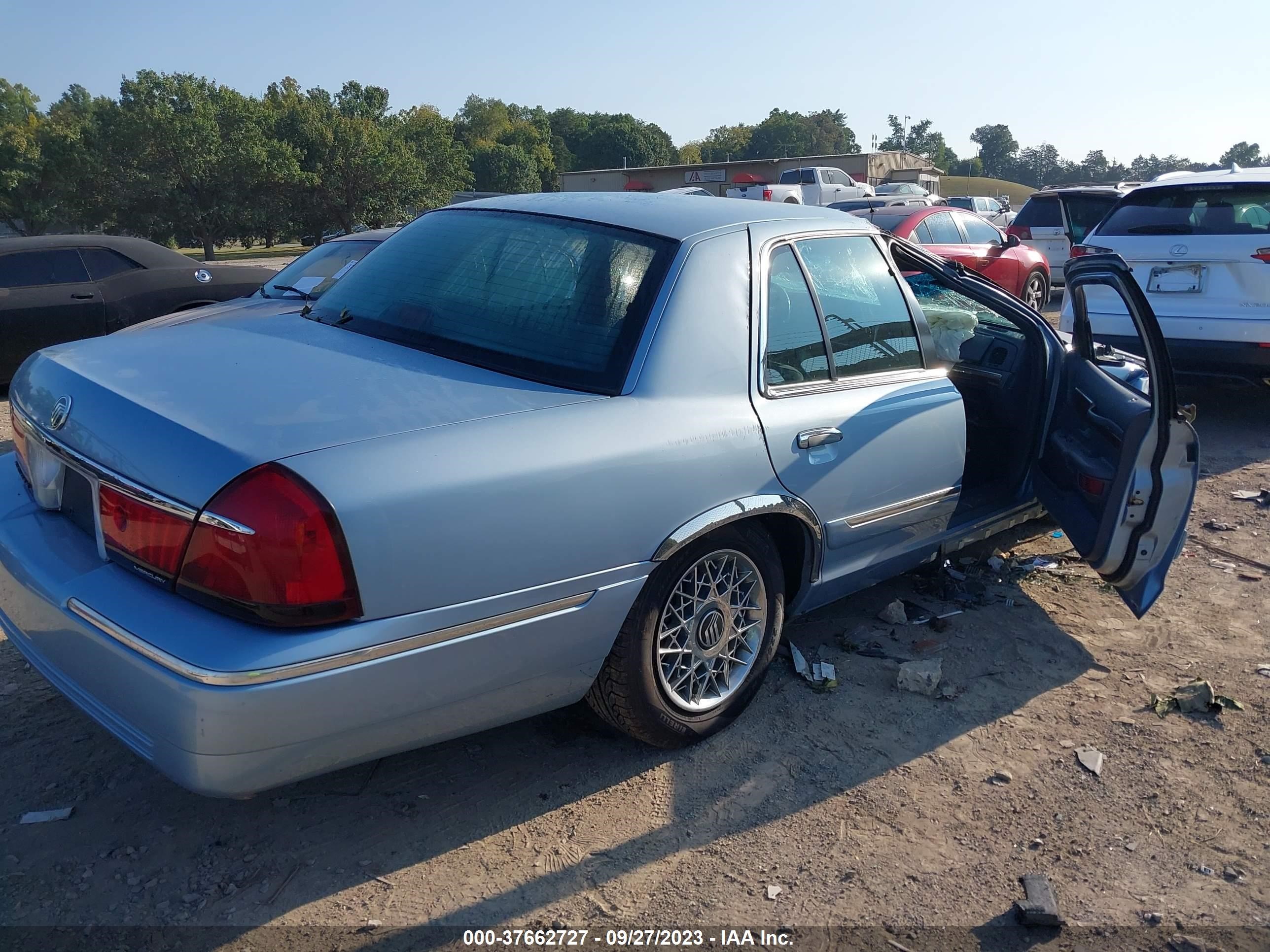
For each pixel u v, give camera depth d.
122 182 48.41
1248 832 2.73
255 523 2.03
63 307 8.41
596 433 2.52
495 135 123.81
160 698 2.05
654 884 2.47
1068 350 4.23
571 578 2.48
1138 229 6.96
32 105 83.44
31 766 2.88
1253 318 6.41
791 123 148.62
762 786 2.88
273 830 2.64
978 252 12.12
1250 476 6.02
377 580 2.13
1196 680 3.55
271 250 57.81
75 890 2.39
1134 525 3.32
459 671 2.33
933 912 2.41
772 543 3.11
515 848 2.59
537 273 2.97
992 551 4.71
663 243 2.94
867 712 3.30
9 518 2.68
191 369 2.59
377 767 2.93
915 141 176.88
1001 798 2.86
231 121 49.59
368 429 2.25
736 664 3.15
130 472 2.21
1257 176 6.62
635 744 3.07
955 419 3.65
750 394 2.92
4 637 3.66
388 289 3.17
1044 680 3.55
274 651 2.03
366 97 57.38
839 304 3.34
